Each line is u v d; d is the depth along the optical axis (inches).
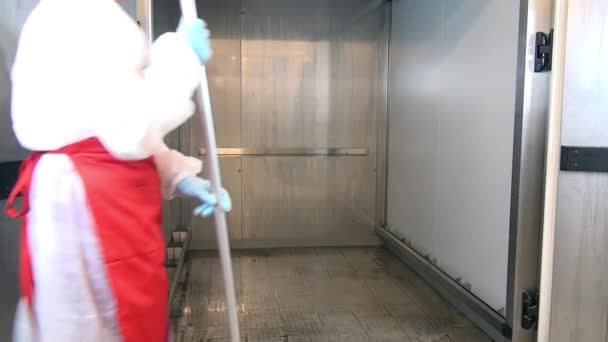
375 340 83.7
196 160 52.0
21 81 38.1
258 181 143.6
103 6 39.4
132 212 39.7
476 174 88.1
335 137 145.3
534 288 70.4
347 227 147.7
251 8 138.2
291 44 140.9
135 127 36.9
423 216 116.2
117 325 39.0
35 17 38.8
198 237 140.0
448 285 96.5
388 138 143.1
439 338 84.4
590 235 66.9
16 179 47.9
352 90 144.6
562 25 64.6
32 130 38.0
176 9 111.3
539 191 69.0
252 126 141.6
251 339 83.6
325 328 88.4
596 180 65.7
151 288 41.3
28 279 38.7
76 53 37.4
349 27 142.6
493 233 82.0
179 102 39.8
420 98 117.4
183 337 83.5
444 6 102.1
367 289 109.5
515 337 71.1
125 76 38.6
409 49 124.9
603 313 67.9
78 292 37.9
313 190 146.0
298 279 116.2
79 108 37.2
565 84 64.6
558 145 66.1
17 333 39.1
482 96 85.4
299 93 142.6
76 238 37.8
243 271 122.1
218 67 138.6
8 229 47.8
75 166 38.0
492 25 81.3
